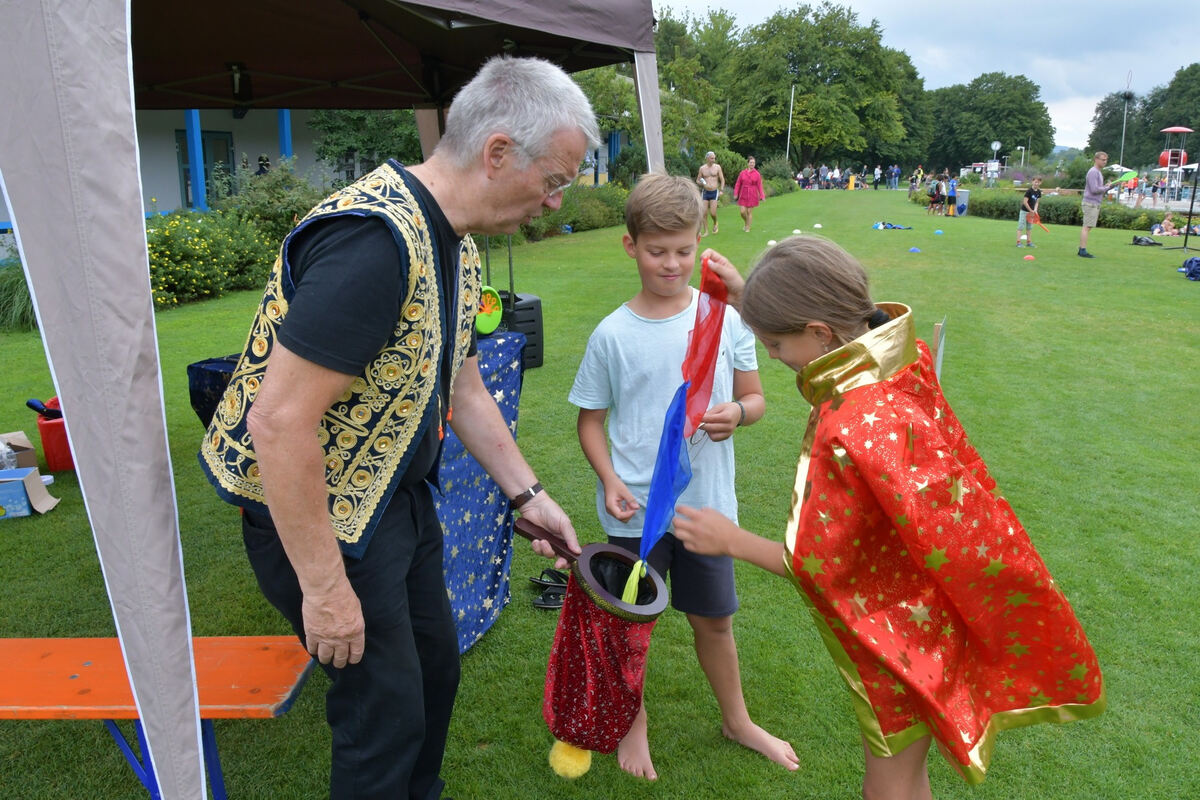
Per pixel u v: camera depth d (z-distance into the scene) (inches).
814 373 57.2
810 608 58.5
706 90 1043.9
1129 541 138.9
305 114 687.7
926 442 53.7
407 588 69.1
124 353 58.0
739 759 88.8
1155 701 98.1
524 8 115.3
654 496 69.8
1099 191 500.7
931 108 3319.4
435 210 57.0
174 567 61.7
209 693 72.4
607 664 72.0
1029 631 58.5
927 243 592.1
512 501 77.7
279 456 50.9
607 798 83.2
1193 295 373.7
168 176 626.5
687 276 79.4
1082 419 203.8
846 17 2440.9
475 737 92.8
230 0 153.6
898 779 61.8
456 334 63.9
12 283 320.8
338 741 63.4
